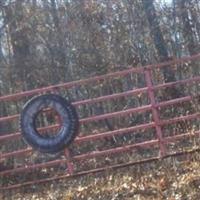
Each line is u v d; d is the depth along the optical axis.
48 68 23.16
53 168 14.43
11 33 23.81
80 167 14.02
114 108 19.86
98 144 16.17
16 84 23.22
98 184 11.94
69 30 23.42
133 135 16.58
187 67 18.73
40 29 23.78
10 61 23.75
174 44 22.59
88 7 23.27
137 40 22.05
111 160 14.02
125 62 21.97
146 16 21.58
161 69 18.50
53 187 12.34
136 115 17.70
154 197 10.82
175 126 14.12
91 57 22.61
